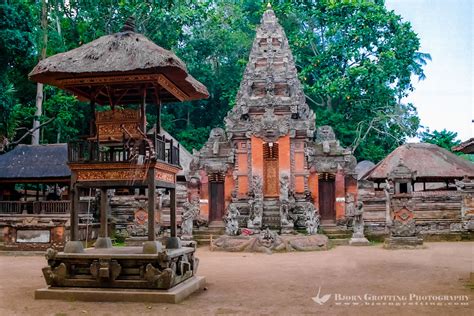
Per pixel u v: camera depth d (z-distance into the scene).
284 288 13.80
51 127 46.03
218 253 26.16
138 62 12.41
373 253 24.62
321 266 19.31
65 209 28.80
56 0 47.53
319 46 63.56
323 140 35.66
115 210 34.12
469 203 31.95
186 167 41.69
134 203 32.41
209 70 63.75
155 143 12.90
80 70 12.49
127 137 13.07
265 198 34.09
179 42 63.25
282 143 33.94
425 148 38.81
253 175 33.66
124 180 12.81
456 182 34.50
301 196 33.66
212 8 63.00
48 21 46.16
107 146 13.89
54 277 12.39
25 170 30.02
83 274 12.48
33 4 40.97
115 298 11.81
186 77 13.50
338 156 34.53
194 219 34.25
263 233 27.20
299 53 60.31
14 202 29.42
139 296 11.74
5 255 25.38
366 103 58.12
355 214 30.84
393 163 37.53
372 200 32.91
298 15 62.28
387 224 31.94
